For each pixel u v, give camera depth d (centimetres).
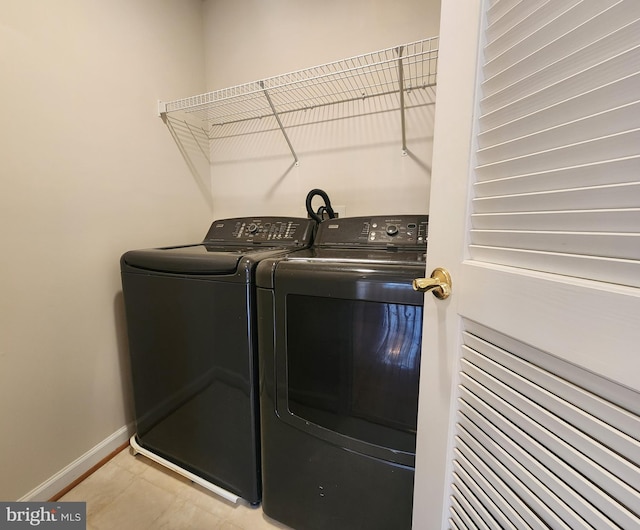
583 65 41
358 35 155
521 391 51
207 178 205
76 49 126
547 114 45
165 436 137
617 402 37
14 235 110
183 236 186
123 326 152
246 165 196
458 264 63
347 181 170
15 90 107
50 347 123
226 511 122
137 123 154
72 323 130
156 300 126
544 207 46
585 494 41
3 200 106
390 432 89
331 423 97
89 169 133
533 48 47
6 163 106
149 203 163
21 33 108
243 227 166
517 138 50
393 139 157
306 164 179
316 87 168
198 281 114
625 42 36
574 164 42
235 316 108
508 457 54
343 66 158
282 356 101
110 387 147
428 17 141
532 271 48
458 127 61
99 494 129
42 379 121
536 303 47
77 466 134
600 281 39
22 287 113
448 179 64
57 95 120
